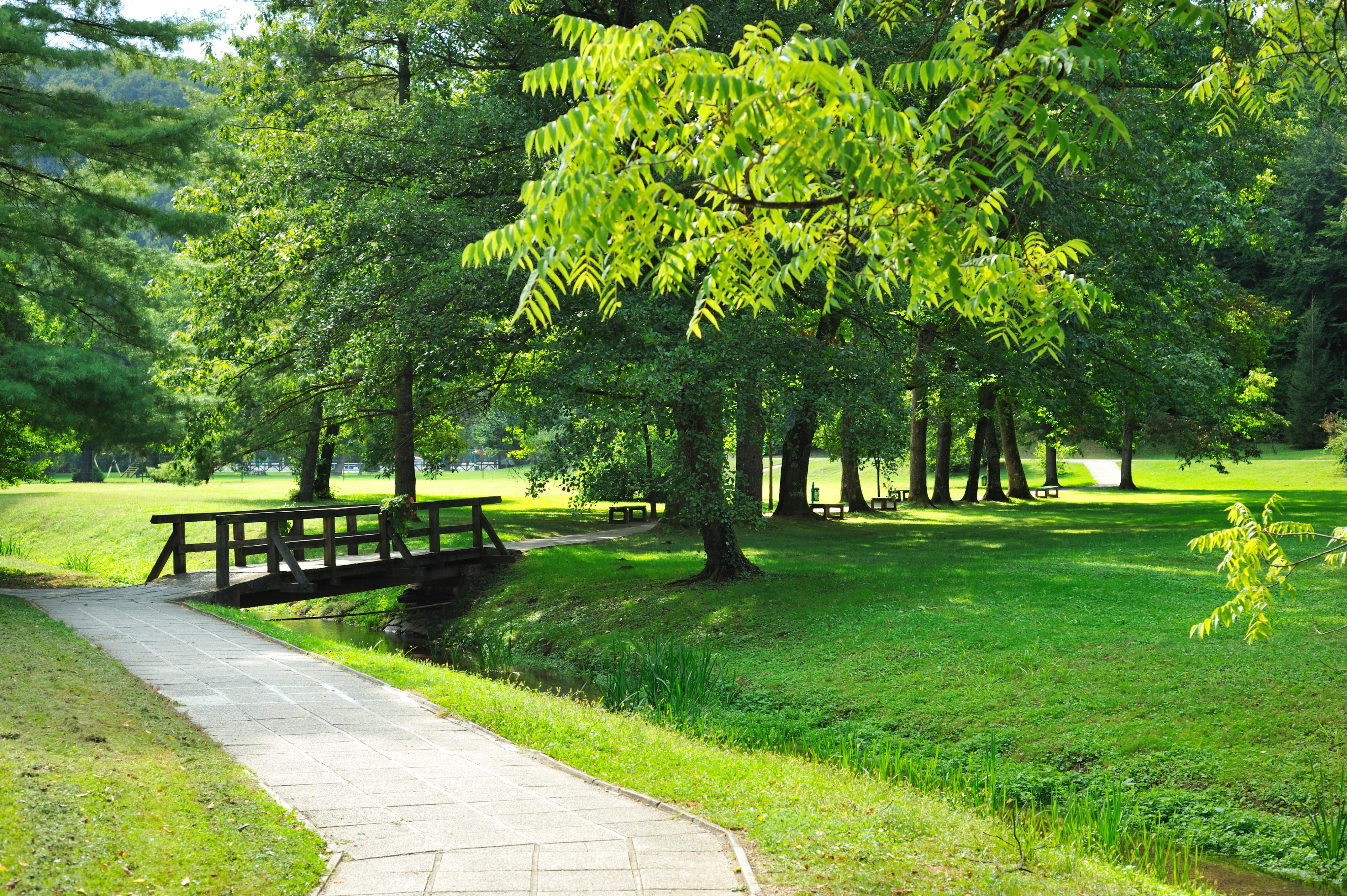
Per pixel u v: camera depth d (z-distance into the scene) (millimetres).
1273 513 5820
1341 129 20594
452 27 17500
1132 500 37344
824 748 10211
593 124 3150
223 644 10797
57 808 4594
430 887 4340
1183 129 20984
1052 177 17172
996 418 34062
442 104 18141
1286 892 7102
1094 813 8422
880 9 6215
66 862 4078
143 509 28156
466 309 15055
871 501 33625
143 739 6324
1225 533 5711
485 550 20656
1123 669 11172
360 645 17609
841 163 3174
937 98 13852
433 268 15180
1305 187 56906
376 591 21703
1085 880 5523
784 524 28438
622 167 3293
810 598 16141
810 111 3184
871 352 15547
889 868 5031
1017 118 3684
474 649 17344
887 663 12492
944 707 10930
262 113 24531
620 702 12445
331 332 17406
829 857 5113
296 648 10898
